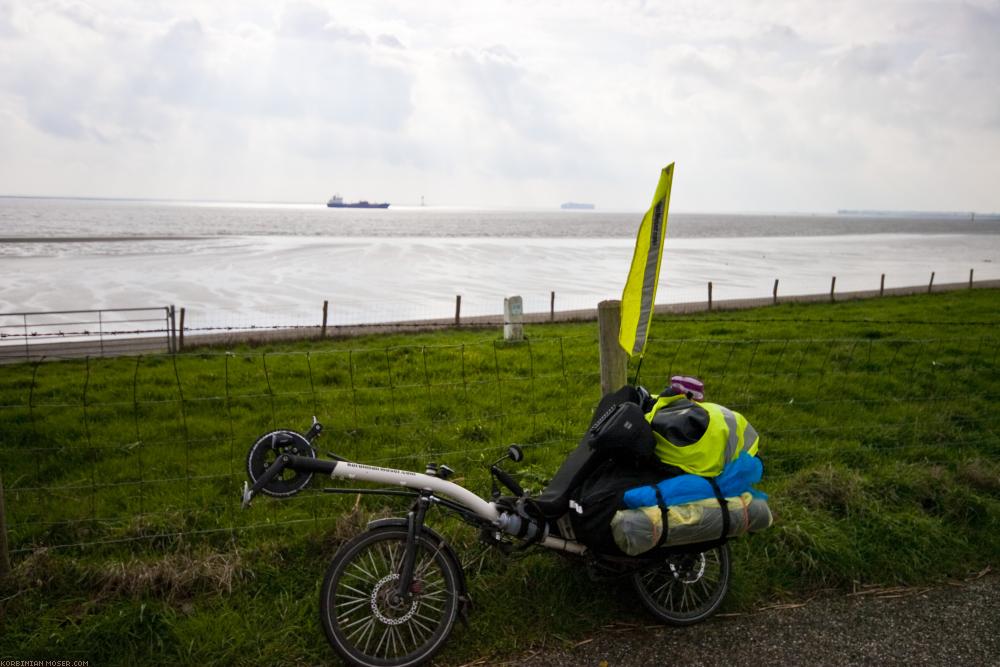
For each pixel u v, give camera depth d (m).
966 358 12.38
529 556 4.43
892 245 112.25
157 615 3.76
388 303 29.86
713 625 4.02
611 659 3.67
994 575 4.62
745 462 3.78
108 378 11.53
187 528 5.02
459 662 3.62
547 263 56.88
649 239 4.11
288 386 10.80
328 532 4.66
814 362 12.11
